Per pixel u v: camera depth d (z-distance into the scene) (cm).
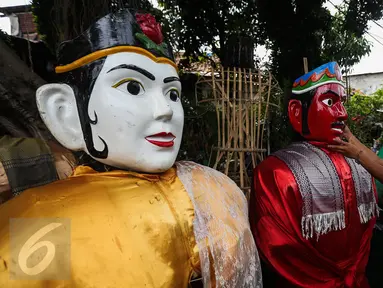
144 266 87
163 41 107
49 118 99
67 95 101
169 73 103
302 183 137
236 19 427
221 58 439
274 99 310
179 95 110
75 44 99
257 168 150
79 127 102
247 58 262
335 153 149
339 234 139
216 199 111
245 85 191
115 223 89
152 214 94
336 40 486
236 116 190
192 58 459
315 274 137
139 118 95
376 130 537
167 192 102
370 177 152
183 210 101
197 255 98
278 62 450
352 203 142
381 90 675
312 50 441
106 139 96
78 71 98
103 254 84
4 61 187
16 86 186
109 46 95
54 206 89
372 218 151
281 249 133
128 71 95
